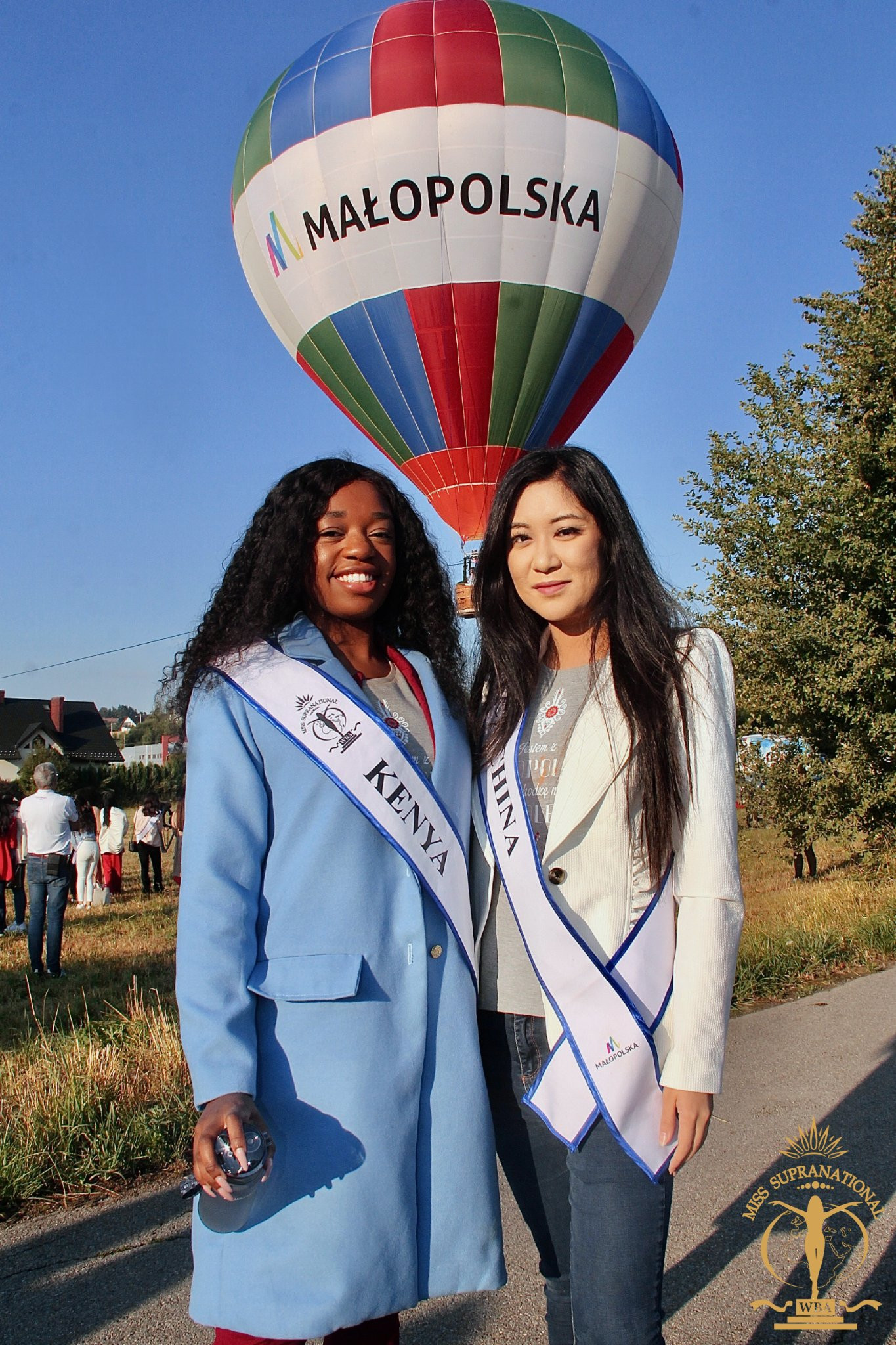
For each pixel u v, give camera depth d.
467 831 1.98
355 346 13.21
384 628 2.23
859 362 11.38
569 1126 1.76
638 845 1.81
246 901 1.70
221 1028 1.60
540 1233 1.98
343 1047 1.67
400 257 12.41
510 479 2.05
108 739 59.84
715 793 1.77
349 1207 1.62
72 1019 5.82
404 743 1.97
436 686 2.09
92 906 12.88
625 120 12.60
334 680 1.89
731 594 11.60
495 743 2.06
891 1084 4.16
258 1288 1.60
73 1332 2.55
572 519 1.97
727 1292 2.70
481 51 12.17
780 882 13.09
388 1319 1.80
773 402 11.73
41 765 7.73
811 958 6.47
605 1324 1.71
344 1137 1.64
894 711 10.81
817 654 11.02
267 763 1.79
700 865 1.76
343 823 1.78
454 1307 2.66
